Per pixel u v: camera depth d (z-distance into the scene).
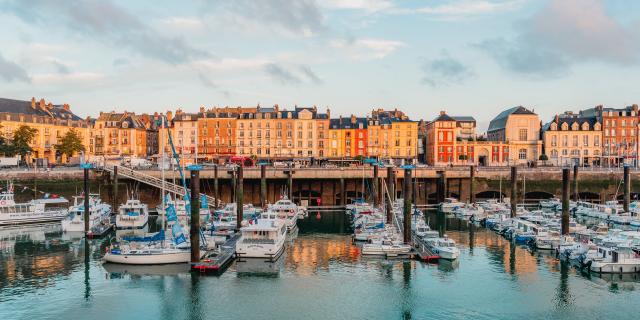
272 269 58.97
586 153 155.00
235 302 48.81
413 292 51.81
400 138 154.00
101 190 108.38
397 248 65.12
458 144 150.62
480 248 71.06
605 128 155.12
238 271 58.00
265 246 62.06
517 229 78.31
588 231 77.19
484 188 121.56
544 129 159.12
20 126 138.25
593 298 50.50
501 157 152.12
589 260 59.50
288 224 83.38
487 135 179.62
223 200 114.75
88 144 166.12
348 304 48.53
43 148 150.88
